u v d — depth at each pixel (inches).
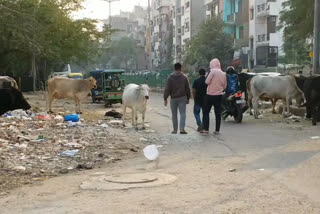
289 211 227.1
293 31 1226.0
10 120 622.2
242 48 2137.1
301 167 329.1
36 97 1311.5
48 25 1141.7
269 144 444.1
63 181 314.3
